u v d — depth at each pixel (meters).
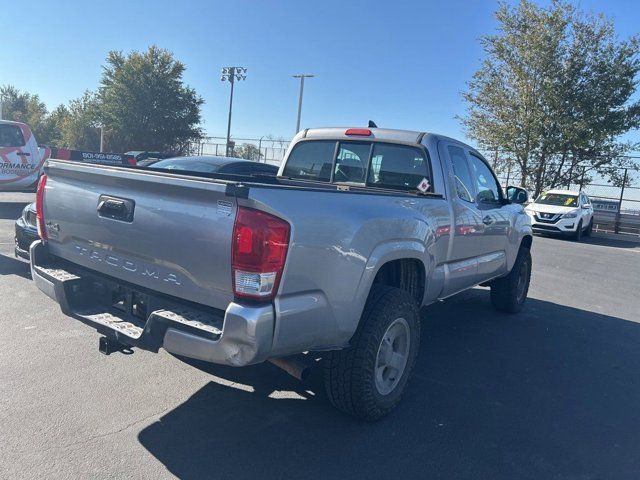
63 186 3.81
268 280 2.83
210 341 2.86
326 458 3.27
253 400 3.96
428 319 6.52
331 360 3.54
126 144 49.66
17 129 12.98
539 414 4.07
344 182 5.42
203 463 3.13
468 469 3.25
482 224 5.40
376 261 3.50
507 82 26.36
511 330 6.28
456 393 4.36
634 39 24.33
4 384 3.97
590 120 24.34
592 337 6.22
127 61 48.88
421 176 4.87
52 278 3.68
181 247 3.03
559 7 24.62
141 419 3.59
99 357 4.55
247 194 2.75
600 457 3.49
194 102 51.47
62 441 3.26
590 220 21.38
